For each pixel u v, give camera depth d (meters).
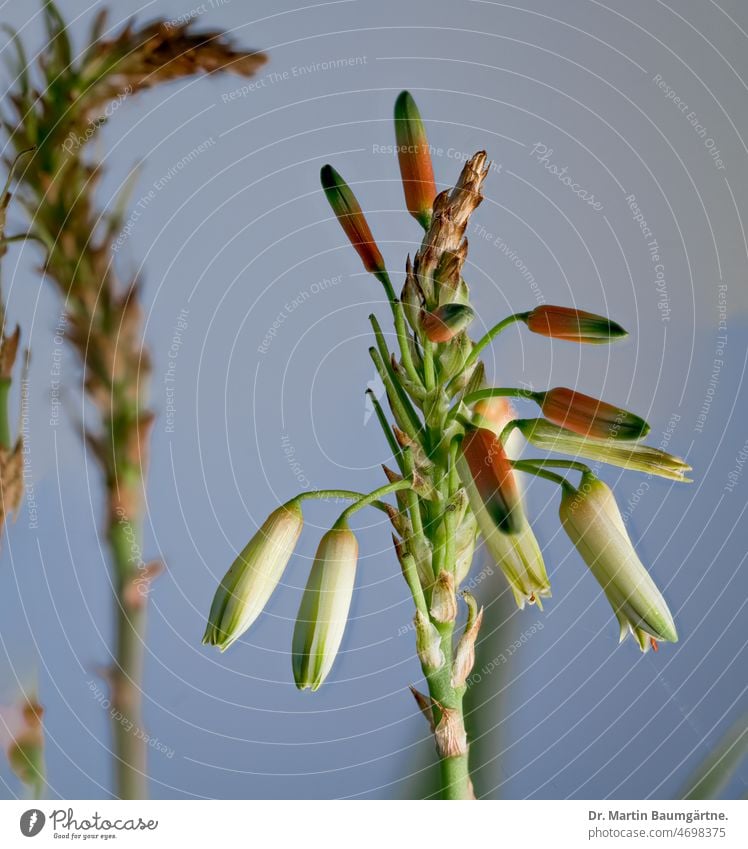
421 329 0.26
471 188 0.26
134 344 0.30
